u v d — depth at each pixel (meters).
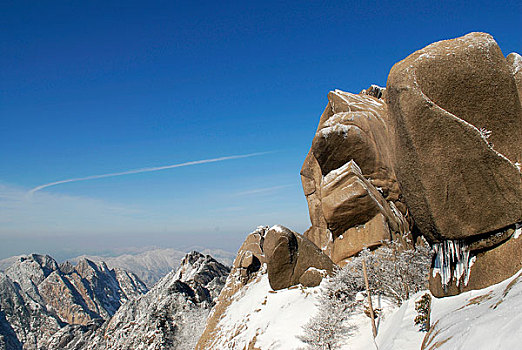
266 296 32.56
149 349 46.78
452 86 9.39
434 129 9.14
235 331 30.97
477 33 9.85
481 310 7.27
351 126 33.88
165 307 53.44
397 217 32.78
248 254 43.06
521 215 8.34
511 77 9.18
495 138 9.12
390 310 21.67
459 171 8.98
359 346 19.94
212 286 66.94
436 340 7.73
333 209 31.95
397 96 9.87
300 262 32.25
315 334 22.36
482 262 9.00
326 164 35.28
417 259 23.95
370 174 33.94
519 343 5.04
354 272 25.28
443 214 9.25
